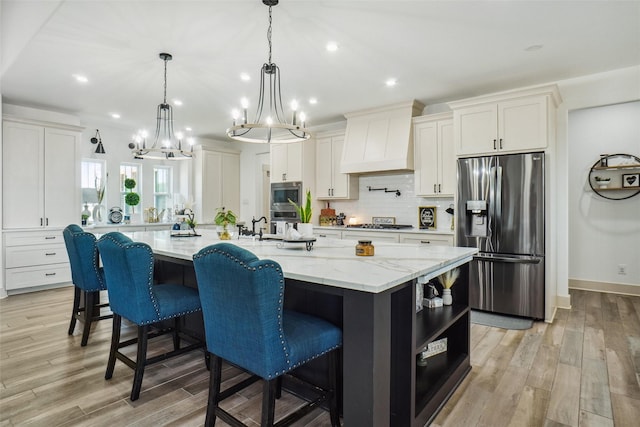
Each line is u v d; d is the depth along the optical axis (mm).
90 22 2734
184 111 5191
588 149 4934
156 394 2154
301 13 2619
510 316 3752
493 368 2531
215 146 7391
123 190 6395
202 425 1849
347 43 3090
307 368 2119
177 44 3096
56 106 4934
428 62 3477
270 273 1397
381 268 1774
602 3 2494
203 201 6867
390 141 4859
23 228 4594
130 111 5188
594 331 3275
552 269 3732
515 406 2055
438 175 4586
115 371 2453
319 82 4020
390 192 5391
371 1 2469
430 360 2367
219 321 1568
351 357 1532
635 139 4652
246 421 1886
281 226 3176
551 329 3342
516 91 3717
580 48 3188
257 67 3584
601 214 4867
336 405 1823
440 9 2572
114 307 2258
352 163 5137
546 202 3582
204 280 1582
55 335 3129
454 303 2496
